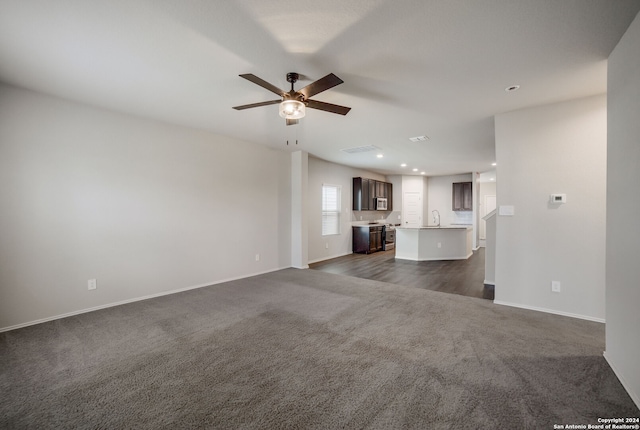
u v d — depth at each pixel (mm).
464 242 7047
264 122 3973
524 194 3355
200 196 4398
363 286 4438
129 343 2531
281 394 1830
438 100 3117
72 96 3064
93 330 2799
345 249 7863
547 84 2717
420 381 1957
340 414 1647
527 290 3377
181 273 4184
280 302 3654
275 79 2650
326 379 1989
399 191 9531
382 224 8742
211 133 4527
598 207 2982
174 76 2611
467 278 4988
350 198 8023
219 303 3617
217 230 4637
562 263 3168
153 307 3465
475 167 7824
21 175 2877
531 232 3328
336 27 1897
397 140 4879
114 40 2053
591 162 3008
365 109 3398
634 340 1746
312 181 6719
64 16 1779
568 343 2500
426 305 3533
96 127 3369
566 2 1648
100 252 3412
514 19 1801
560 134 3150
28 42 2068
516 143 3393
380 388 1885
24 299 2904
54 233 3082
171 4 1682
